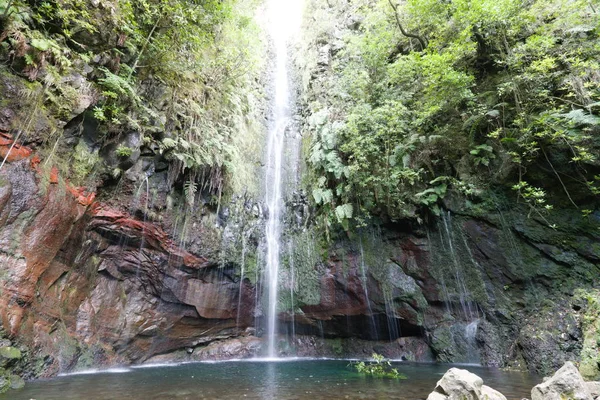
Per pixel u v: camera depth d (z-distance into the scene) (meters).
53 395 5.43
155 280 9.83
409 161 10.72
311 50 16.84
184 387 6.35
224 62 11.96
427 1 11.38
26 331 6.65
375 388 6.26
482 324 9.52
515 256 9.27
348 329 11.85
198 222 10.60
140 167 9.03
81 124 7.73
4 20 6.32
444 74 9.81
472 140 9.82
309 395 5.70
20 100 6.56
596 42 8.57
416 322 10.57
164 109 9.62
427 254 10.52
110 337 8.84
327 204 12.10
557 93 8.83
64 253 7.63
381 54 12.84
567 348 7.80
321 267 11.91
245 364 9.90
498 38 9.91
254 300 11.99
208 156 10.25
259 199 12.89
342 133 12.23
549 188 8.98
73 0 7.26
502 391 5.91
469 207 9.89
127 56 8.80
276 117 15.70
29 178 6.68
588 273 8.38
